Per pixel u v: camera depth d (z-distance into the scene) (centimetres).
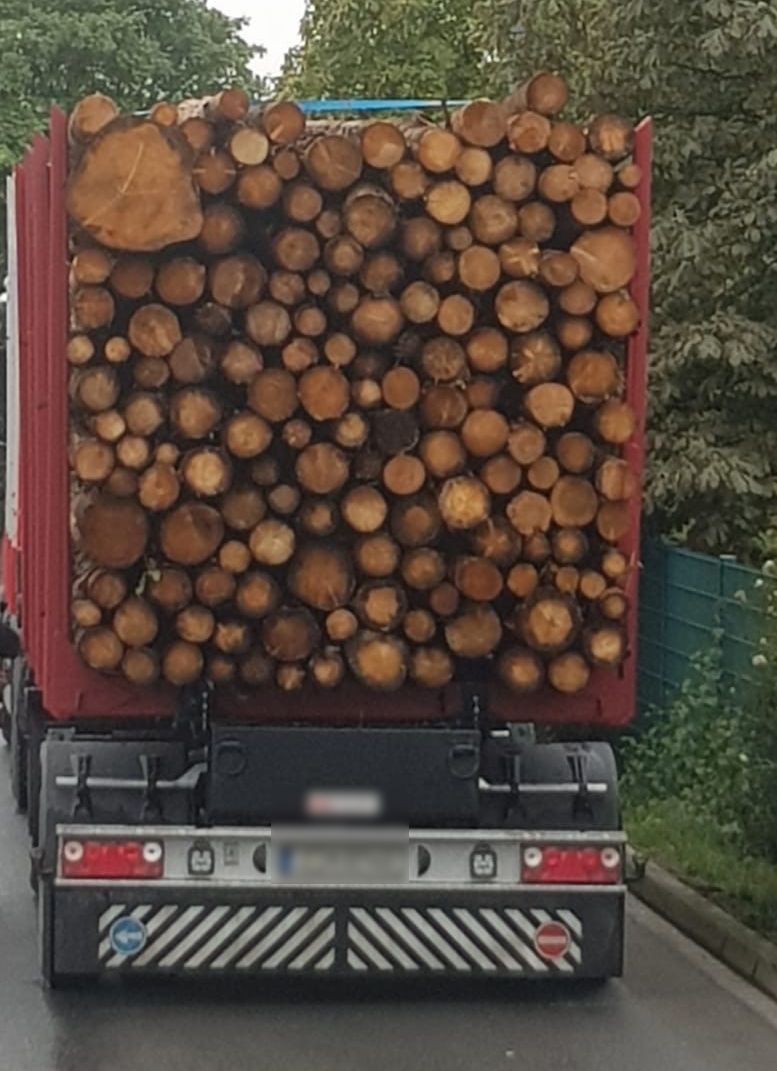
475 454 831
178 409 809
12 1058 785
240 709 857
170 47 3588
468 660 853
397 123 864
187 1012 855
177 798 861
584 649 848
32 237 936
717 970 951
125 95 3481
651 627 1412
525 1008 871
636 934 1024
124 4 3538
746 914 1008
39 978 908
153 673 830
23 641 1062
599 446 848
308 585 827
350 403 820
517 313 826
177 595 822
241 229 809
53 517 840
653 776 1290
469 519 826
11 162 3234
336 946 850
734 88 1438
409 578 831
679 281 1391
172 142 798
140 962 848
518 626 843
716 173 1435
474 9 1675
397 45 2539
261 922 848
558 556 842
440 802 851
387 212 812
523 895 852
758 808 1112
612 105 1448
